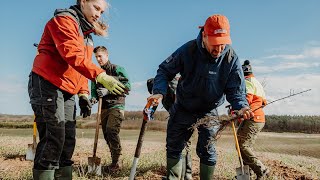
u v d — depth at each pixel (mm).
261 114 6656
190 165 6520
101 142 12461
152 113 4301
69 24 3783
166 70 4699
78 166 7180
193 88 4684
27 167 6758
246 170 5871
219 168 7852
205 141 4895
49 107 3826
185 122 4902
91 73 3686
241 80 4680
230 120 4598
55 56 3871
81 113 4770
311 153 18016
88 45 4148
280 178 7152
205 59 4508
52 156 3848
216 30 4262
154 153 9555
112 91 3684
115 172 6898
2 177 5812
